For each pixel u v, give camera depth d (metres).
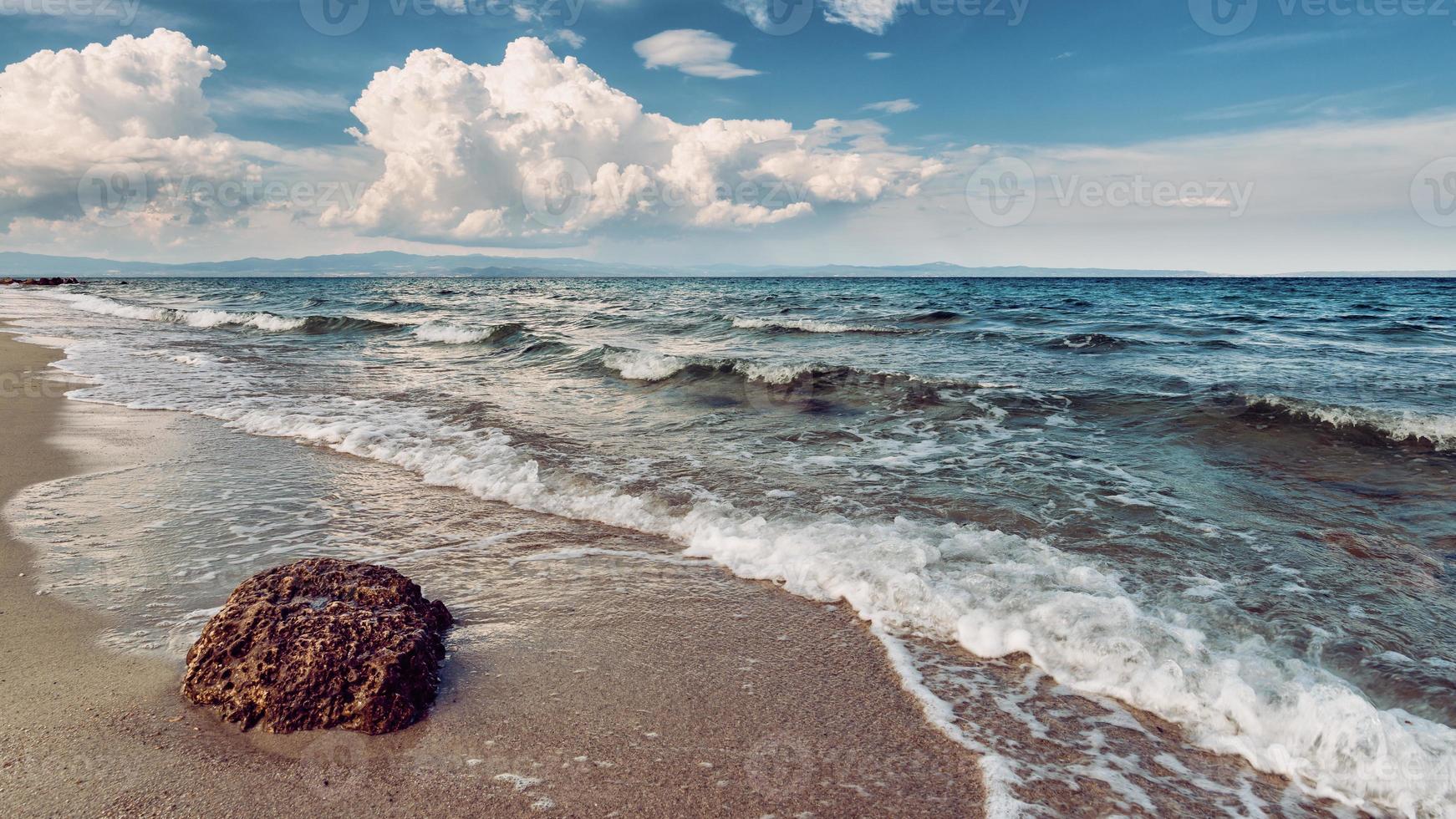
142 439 8.09
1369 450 7.48
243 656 3.13
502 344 17.42
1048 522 5.47
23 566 4.53
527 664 3.53
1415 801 2.62
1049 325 21.53
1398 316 25.25
